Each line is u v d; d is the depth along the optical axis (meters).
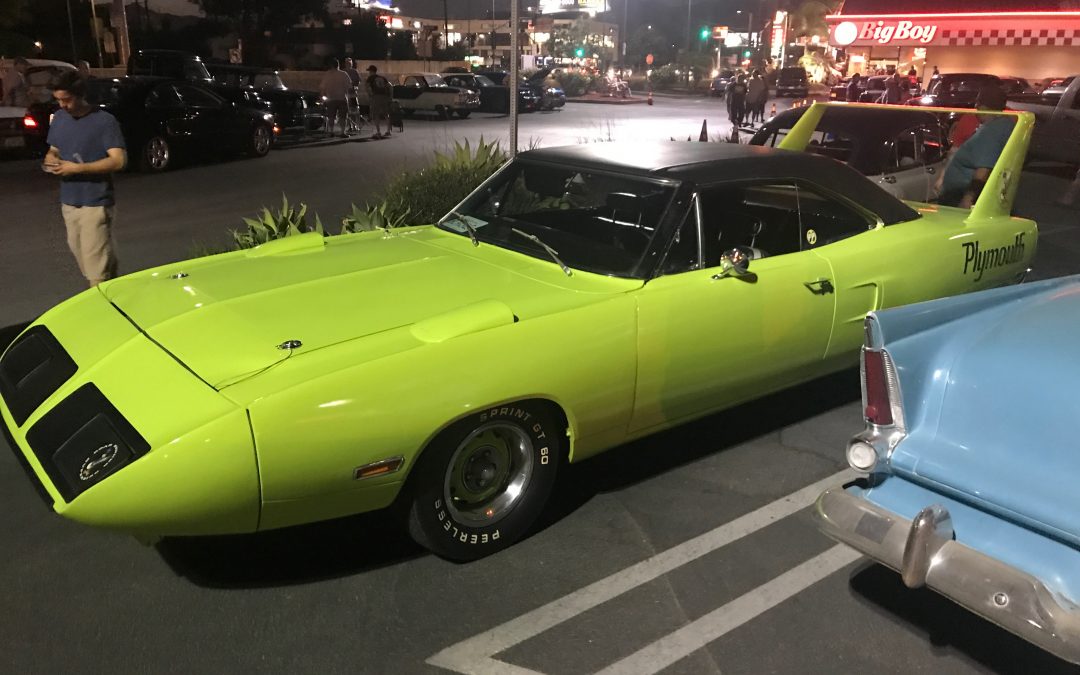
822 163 4.52
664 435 4.57
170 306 3.43
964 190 6.70
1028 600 2.34
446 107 25.89
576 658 2.85
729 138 17.11
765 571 3.36
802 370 4.33
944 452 2.72
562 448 3.63
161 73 19.95
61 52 36.38
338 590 3.19
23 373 3.34
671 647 2.91
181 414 2.71
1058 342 2.70
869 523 2.74
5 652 2.82
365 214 6.80
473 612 3.07
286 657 2.83
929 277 4.74
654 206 3.83
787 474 4.15
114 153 5.56
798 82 42.91
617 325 3.45
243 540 3.51
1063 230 10.00
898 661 2.87
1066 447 2.49
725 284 3.82
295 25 49.78
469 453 3.22
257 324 3.19
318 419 2.75
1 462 4.20
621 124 24.92
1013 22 24.88
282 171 14.31
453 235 4.39
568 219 4.13
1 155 15.48
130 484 2.60
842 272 4.30
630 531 3.62
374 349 2.98
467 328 3.09
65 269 7.78
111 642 2.88
